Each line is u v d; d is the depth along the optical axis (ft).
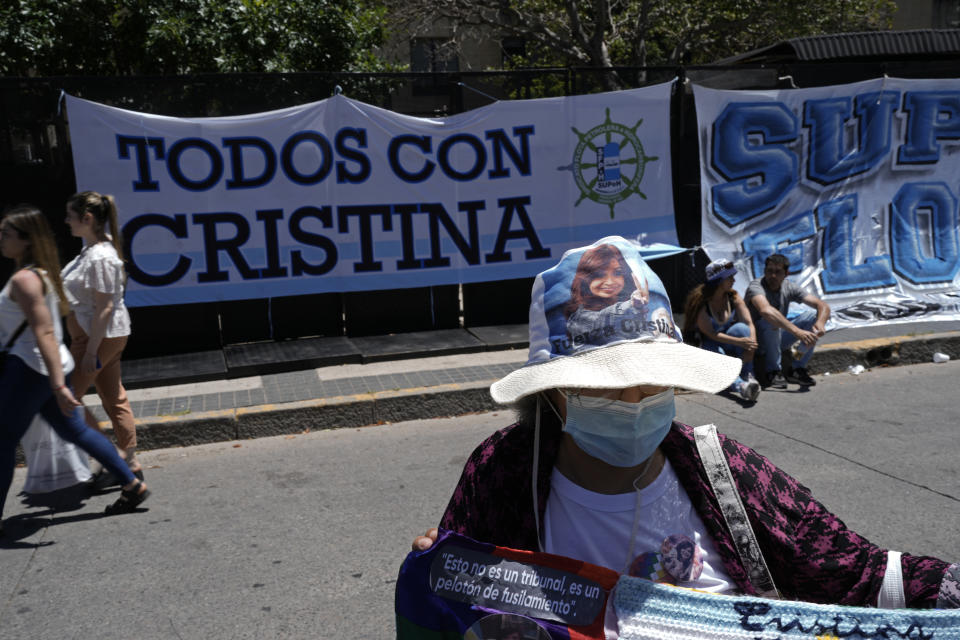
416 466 16.67
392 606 11.05
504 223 25.32
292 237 23.80
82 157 21.93
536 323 4.77
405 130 24.12
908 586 4.59
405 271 24.82
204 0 32.42
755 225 26.99
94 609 11.18
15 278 12.85
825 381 22.72
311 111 23.38
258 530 13.70
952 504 14.01
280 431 19.01
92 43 32.37
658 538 4.73
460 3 58.95
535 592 4.67
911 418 19.10
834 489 14.82
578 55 58.75
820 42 30.91
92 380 15.21
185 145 22.62
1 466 13.24
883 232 27.76
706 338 21.38
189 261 23.12
